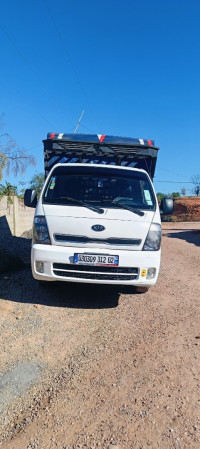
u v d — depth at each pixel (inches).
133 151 257.4
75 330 181.9
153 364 149.5
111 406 123.0
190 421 114.1
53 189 216.8
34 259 193.9
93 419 116.7
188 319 200.4
